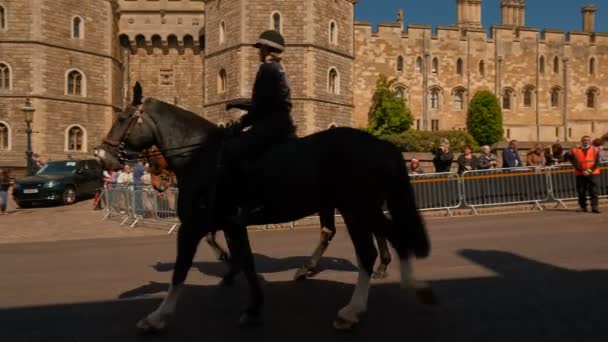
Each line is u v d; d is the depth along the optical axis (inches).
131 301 250.5
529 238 412.8
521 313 218.1
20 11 1396.4
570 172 649.6
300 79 1403.8
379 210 206.7
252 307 209.6
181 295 261.3
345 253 379.9
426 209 598.5
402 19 2190.0
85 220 663.8
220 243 455.8
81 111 1492.4
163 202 566.3
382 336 194.5
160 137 227.6
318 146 208.4
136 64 1843.0
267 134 206.5
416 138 1828.2
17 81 1400.1
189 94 1847.9
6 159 1389.0
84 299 255.6
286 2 1401.3
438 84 2191.2
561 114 2327.8
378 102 1958.7
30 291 274.8
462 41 2218.3
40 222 647.8
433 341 188.1
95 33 1526.8
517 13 2603.3
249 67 1405.0
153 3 1806.1
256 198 209.0
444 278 283.1
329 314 224.2
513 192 628.7
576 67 2349.9
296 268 327.0
